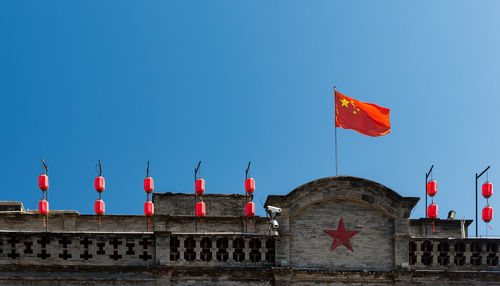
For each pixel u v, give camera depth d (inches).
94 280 1258.0
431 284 1321.4
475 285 1325.0
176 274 1277.1
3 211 1617.9
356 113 1513.3
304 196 1337.4
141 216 1644.9
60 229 1611.7
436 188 1499.8
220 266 1288.1
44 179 1427.2
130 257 1277.1
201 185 1560.0
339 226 1341.0
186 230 1642.5
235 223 1658.5
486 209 1475.1
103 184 1469.0
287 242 1311.5
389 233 1344.7
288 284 1293.1
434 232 1680.6
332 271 1302.9
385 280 1321.4
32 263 1252.5
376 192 1348.4
